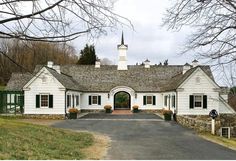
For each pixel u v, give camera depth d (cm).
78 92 4722
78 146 1831
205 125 2736
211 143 2067
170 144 1998
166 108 4616
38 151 1473
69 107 4147
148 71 5381
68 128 2864
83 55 6944
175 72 5350
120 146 1897
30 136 1844
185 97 3862
